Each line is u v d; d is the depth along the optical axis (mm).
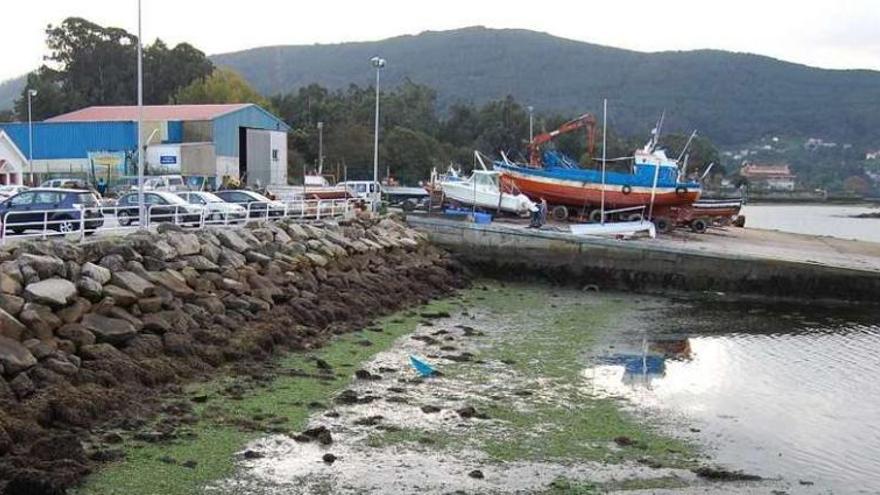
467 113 114125
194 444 12109
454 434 13281
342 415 13914
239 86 85938
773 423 14734
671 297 30609
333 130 84438
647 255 31906
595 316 25719
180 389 14734
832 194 157750
